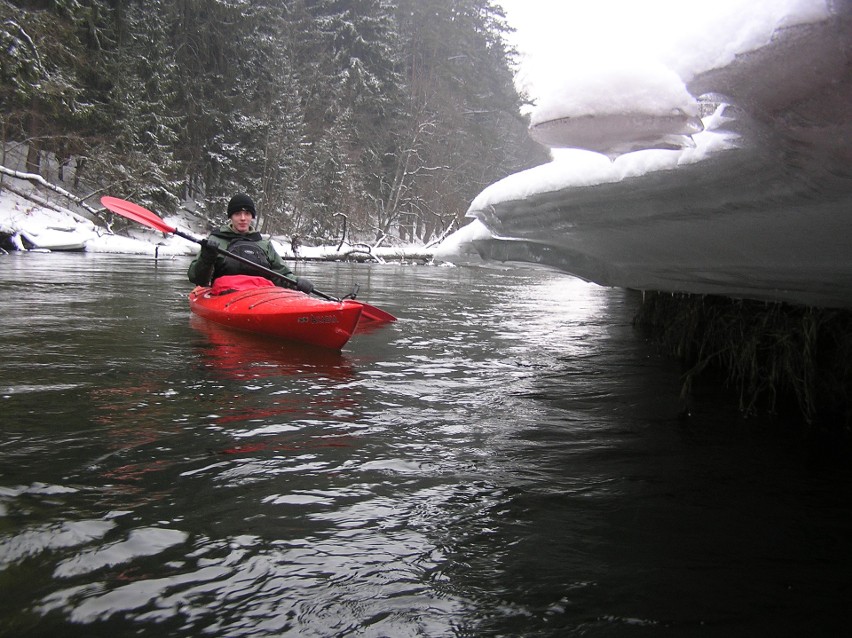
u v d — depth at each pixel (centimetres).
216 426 272
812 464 251
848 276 238
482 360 447
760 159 161
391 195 3641
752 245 236
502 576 161
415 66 4278
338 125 3559
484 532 185
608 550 176
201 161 3359
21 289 764
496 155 4416
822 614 147
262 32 3662
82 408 290
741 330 387
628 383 386
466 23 4384
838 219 181
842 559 174
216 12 3272
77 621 138
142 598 147
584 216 264
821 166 148
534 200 278
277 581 156
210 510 193
